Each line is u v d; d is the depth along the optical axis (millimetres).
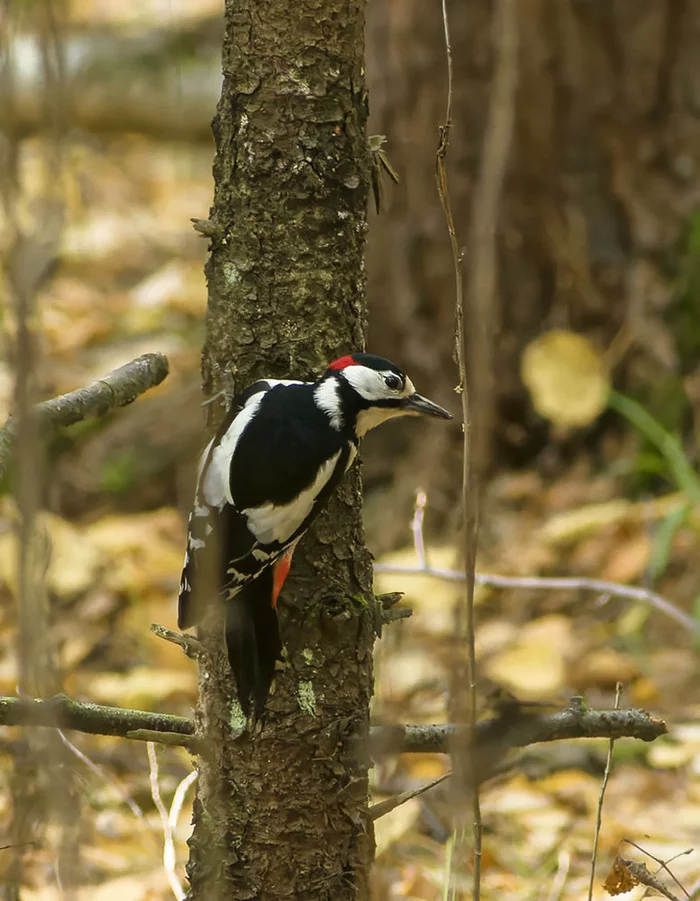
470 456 5094
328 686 5523
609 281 12258
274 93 5418
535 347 11727
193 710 5938
